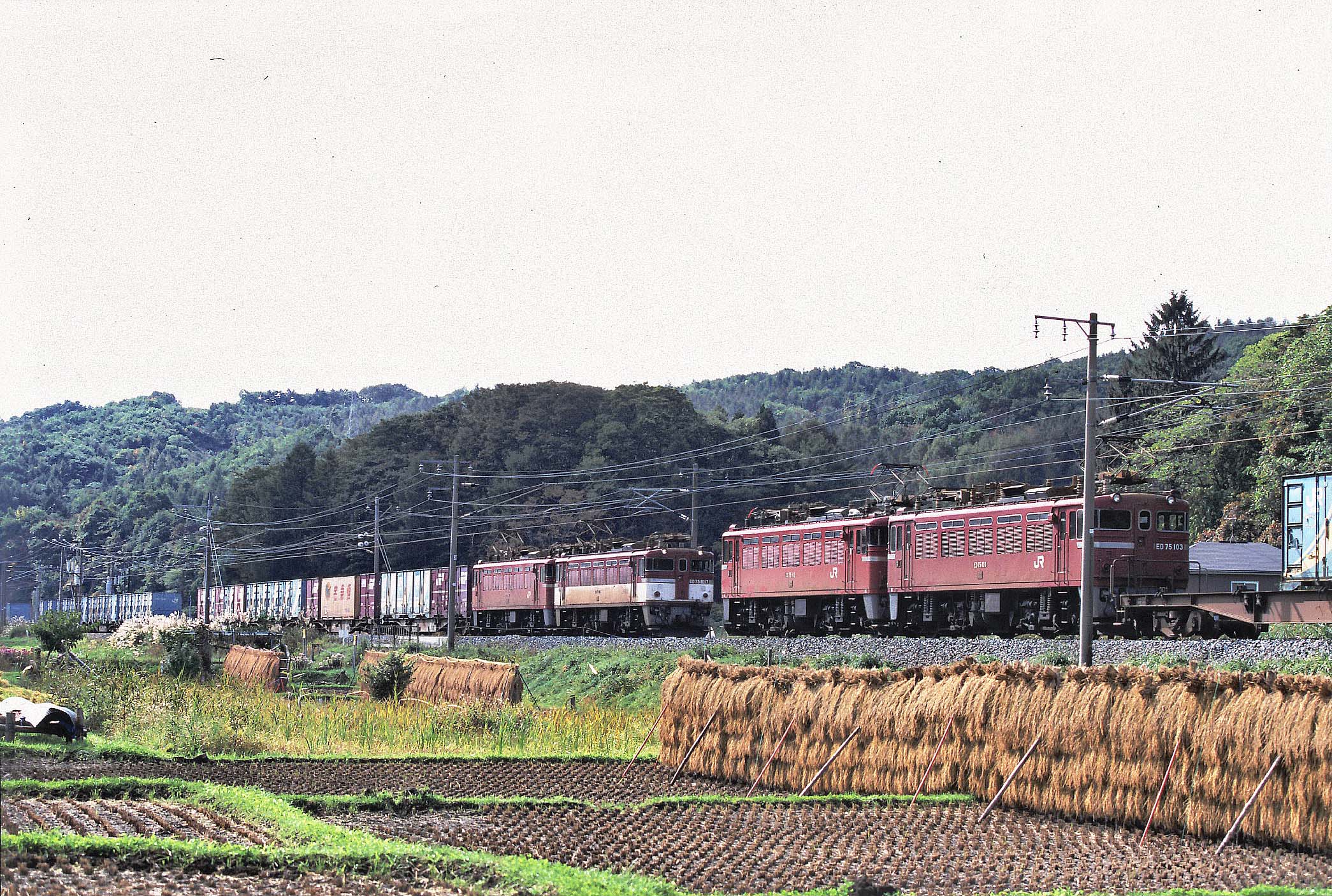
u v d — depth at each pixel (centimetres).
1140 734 3631
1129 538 7650
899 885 2988
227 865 2758
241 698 6544
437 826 3706
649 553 11325
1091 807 3738
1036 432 19912
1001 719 4022
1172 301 15300
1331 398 10538
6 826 3181
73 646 9538
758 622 10475
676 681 5166
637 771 5097
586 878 2717
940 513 8688
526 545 18262
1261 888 2745
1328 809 3203
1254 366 12256
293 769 4981
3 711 5384
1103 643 7044
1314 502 6556
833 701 4516
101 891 2458
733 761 4831
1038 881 3012
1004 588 8131
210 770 4809
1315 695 3300
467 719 6147
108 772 4566
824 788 4472
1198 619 7100
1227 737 3425
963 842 3491
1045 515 7856
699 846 3441
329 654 12656
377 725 6172
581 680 9394
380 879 2678
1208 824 3456
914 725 4262
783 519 10500
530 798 4188
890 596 9100
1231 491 11881
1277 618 6588
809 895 2783
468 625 14088
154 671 8362
